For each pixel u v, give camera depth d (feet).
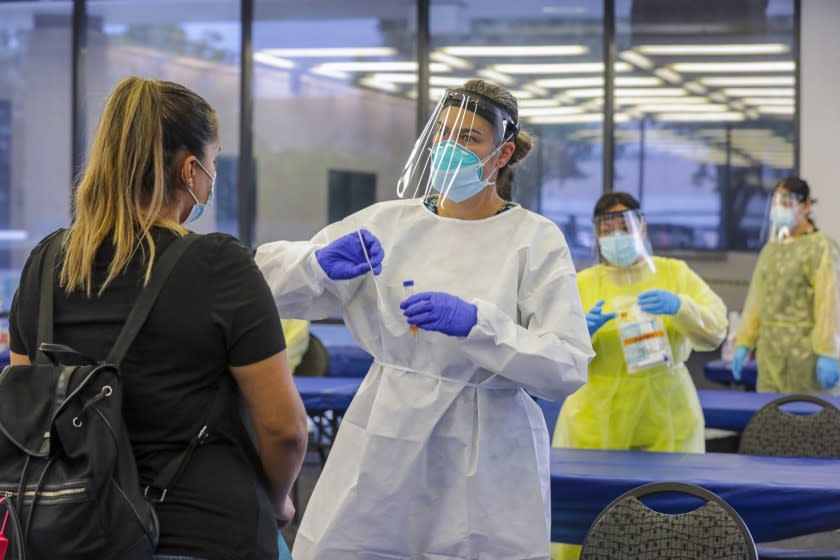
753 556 6.56
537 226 6.72
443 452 6.59
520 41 22.63
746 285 21.54
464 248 6.71
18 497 4.38
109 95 5.05
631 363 10.59
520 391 6.71
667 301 10.58
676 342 11.06
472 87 6.68
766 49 21.47
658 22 21.94
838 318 15.17
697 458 9.22
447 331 6.10
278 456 4.97
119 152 4.86
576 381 6.32
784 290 15.74
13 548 4.33
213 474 4.78
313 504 6.87
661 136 22.03
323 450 18.65
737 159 21.71
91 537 4.36
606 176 22.21
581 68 22.34
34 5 24.86
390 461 6.55
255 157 23.99
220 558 4.72
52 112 24.99
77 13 24.50
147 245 4.82
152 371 4.73
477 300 6.23
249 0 23.68
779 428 10.28
